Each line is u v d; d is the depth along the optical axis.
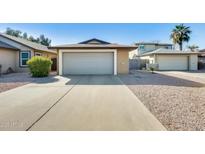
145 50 41.94
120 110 6.21
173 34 42.56
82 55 19.08
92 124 4.97
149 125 4.88
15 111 6.15
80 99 7.86
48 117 5.53
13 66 22.34
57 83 12.77
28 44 23.66
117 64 19.08
